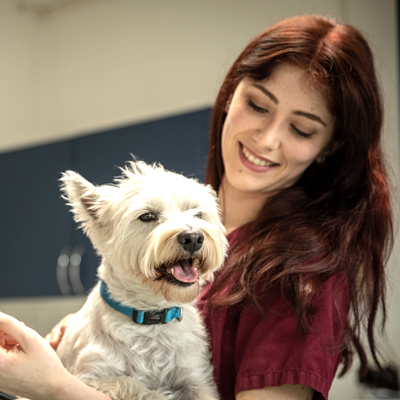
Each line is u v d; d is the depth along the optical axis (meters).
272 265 1.49
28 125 5.02
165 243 1.42
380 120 1.73
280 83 1.66
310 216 1.66
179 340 1.50
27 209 4.03
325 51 1.62
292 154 1.70
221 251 1.54
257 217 1.75
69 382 1.20
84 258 3.76
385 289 1.68
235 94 1.80
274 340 1.39
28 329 1.22
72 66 4.98
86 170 3.71
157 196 1.54
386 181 1.73
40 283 3.93
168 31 4.47
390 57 3.57
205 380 1.50
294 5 3.89
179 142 3.24
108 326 1.45
